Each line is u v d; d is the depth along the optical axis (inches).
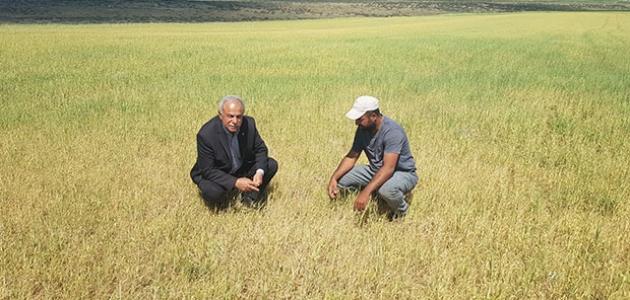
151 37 1131.9
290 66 604.4
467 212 179.0
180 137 280.7
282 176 220.4
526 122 316.2
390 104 371.9
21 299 128.6
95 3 3090.6
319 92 414.3
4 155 239.5
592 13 2536.9
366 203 172.9
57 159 237.8
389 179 175.3
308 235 161.6
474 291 132.9
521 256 154.3
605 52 788.6
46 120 307.9
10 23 1904.5
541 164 250.2
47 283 136.7
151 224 169.3
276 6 3816.4
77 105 357.1
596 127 305.6
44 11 2532.0
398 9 4084.6
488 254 153.4
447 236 166.6
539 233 167.3
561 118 322.3
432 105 370.0
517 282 138.3
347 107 358.0
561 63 649.0
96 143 264.7
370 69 584.7
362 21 2425.0
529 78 503.5
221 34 1317.7
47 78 493.4
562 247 158.6
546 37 1117.1
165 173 223.1
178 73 540.1
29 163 228.2
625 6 5093.5
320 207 187.9
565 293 134.5
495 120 324.5
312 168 233.0
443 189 203.2
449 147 267.4
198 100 377.4
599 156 251.9
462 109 355.3
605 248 156.5
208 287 134.5
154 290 134.6
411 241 160.4
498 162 246.2
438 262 147.3
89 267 141.6
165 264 146.6
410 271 146.6
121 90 424.2
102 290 134.5
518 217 175.9
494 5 4805.6
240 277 140.5
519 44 928.3
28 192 195.0
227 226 172.4
